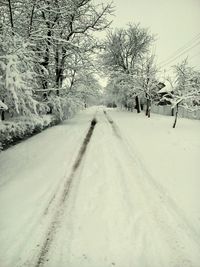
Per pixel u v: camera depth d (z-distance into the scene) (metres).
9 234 4.40
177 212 5.03
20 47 8.73
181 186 6.20
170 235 4.32
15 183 6.55
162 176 6.86
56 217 4.90
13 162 8.53
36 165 7.98
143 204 5.37
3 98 9.17
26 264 3.72
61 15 16.53
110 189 6.11
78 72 20.34
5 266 3.68
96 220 4.78
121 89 33.47
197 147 9.99
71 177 6.91
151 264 3.69
